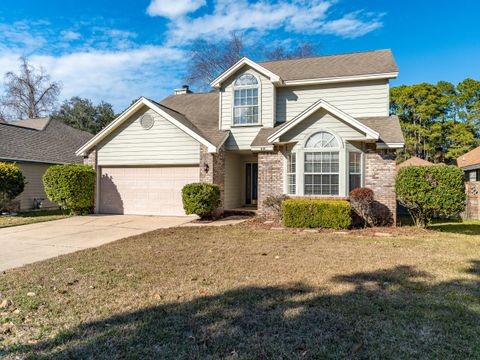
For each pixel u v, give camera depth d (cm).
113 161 1513
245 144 1477
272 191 1304
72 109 3738
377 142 1159
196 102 1883
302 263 629
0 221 1274
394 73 1330
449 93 3828
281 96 1501
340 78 1388
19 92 3741
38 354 306
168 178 1470
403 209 1669
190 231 1043
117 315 390
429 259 657
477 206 1486
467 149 3512
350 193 1124
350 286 488
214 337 336
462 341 325
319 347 315
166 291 473
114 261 653
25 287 496
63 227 1151
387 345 318
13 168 1539
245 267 601
